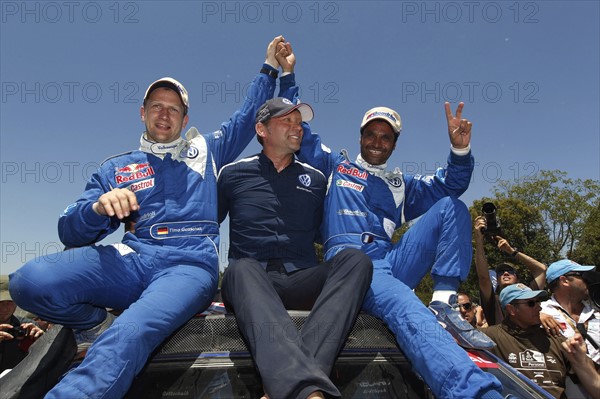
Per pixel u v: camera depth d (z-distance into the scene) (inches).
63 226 87.2
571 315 155.7
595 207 1179.3
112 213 79.4
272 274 96.6
